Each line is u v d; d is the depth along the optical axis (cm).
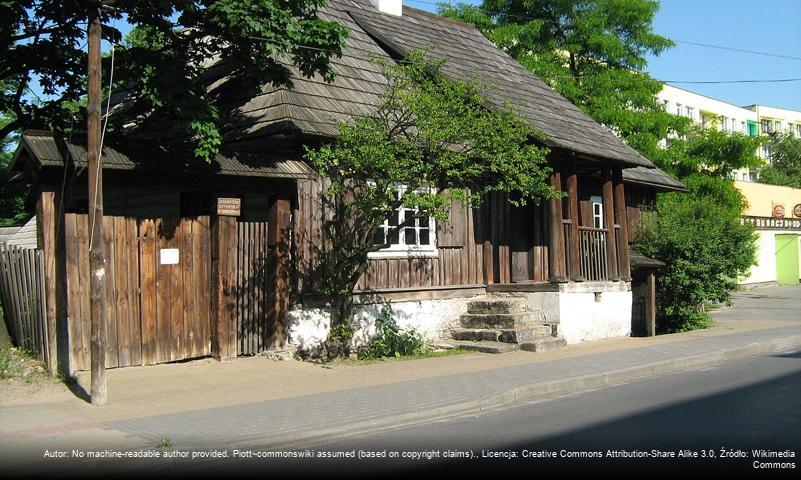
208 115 1045
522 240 1725
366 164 1116
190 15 1083
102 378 871
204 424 784
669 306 1956
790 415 828
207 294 1133
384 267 1395
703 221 1947
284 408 870
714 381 1095
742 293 3462
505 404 955
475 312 1547
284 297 1194
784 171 6156
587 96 2661
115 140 1025
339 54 1140
